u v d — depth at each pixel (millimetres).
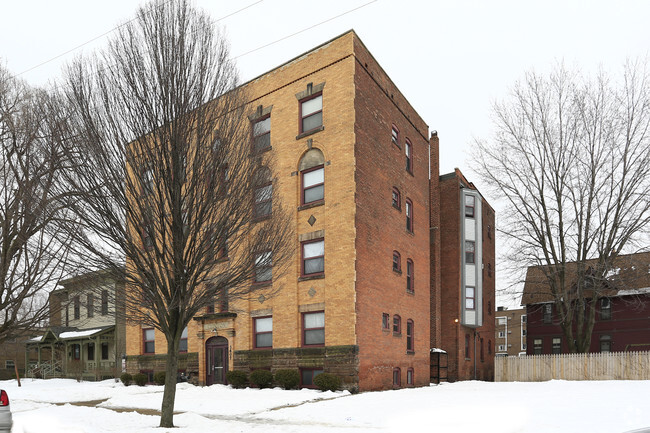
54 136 10477
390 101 23828
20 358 42469
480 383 27219
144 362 25719
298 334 19906
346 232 19281
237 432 10234
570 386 21688
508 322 81812
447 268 32250
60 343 36938
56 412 14016
